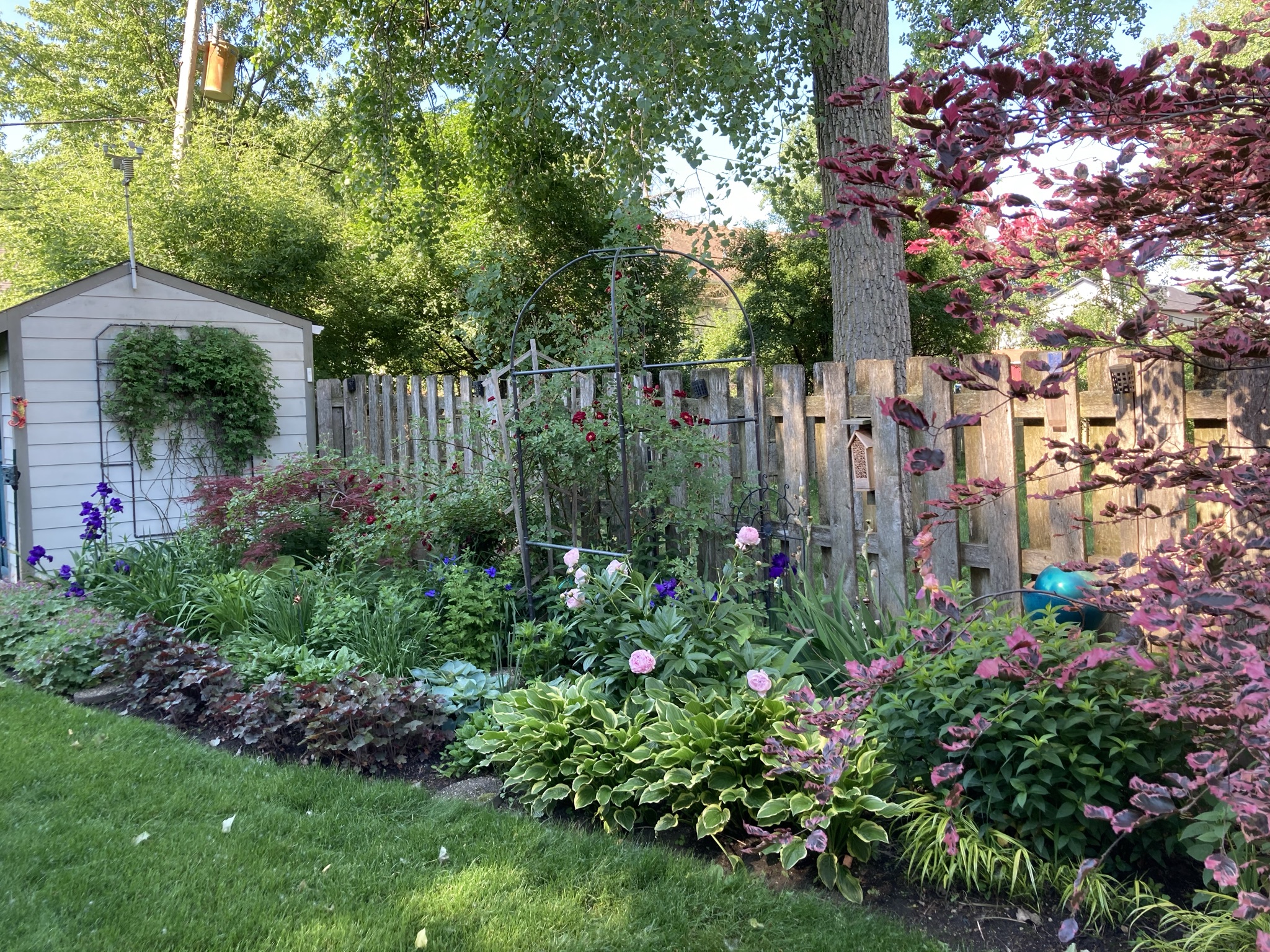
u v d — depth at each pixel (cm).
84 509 693
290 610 511
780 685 336
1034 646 213
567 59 820
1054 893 264
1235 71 194
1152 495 329
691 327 1504
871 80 214
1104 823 260
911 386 416
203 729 431
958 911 259
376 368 1489
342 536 615
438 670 453
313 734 375
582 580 421
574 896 269
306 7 1123
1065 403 356
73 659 500
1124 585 212
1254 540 200
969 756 278
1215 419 313
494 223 1364
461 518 608
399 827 318
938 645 224
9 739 402
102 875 282
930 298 1603
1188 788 166
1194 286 271
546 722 343
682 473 506
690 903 264
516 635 464
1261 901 154
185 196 1139
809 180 1814
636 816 316
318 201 1309
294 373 903
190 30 1345
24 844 302
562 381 569
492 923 255
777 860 292
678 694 343
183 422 818
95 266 1155
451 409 741
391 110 1099
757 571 482
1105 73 191
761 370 499
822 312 1723
